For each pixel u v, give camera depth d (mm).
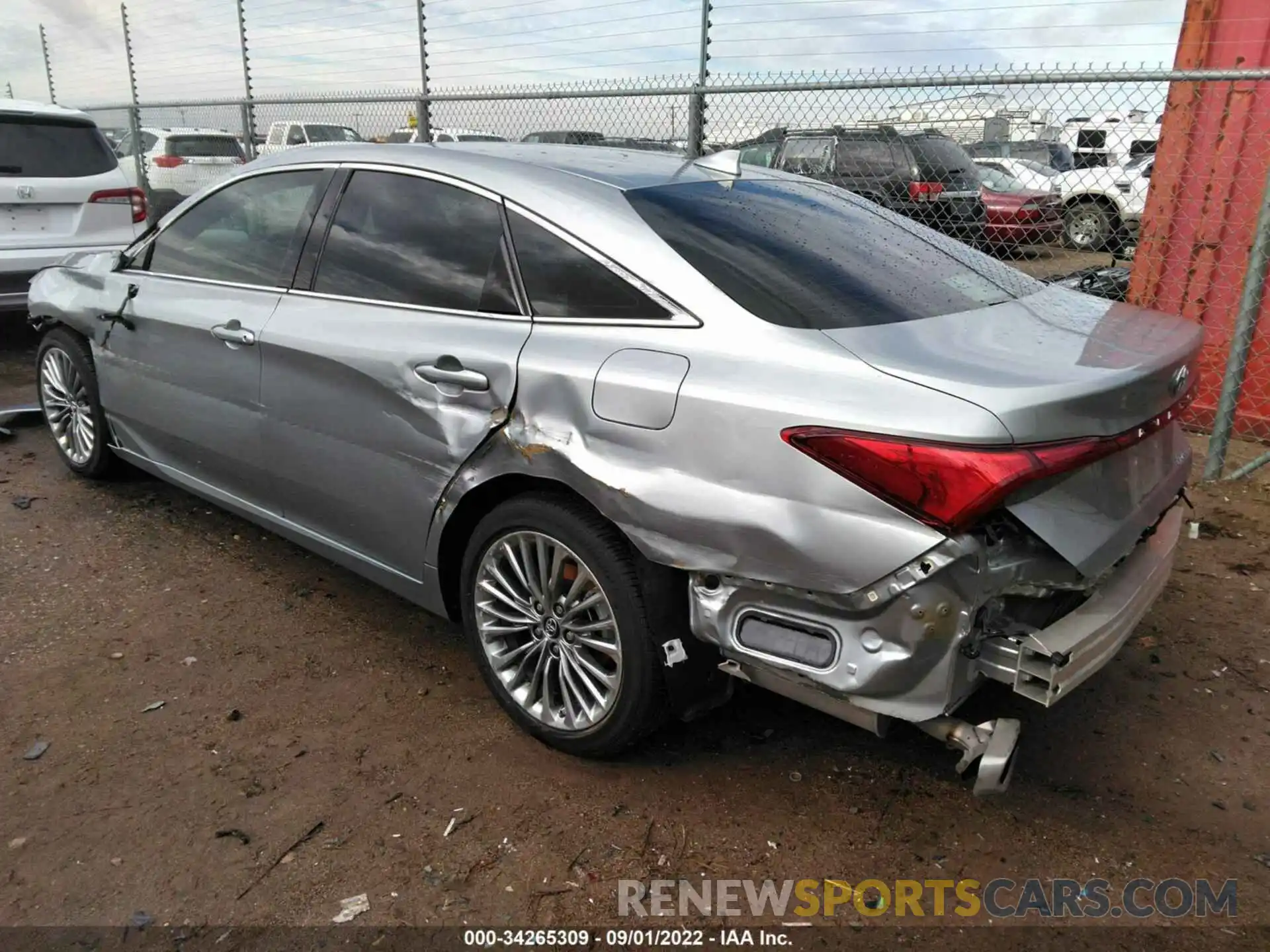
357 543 3301
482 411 2742
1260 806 2680
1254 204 5512
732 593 2322
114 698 3086
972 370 2172
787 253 2703
